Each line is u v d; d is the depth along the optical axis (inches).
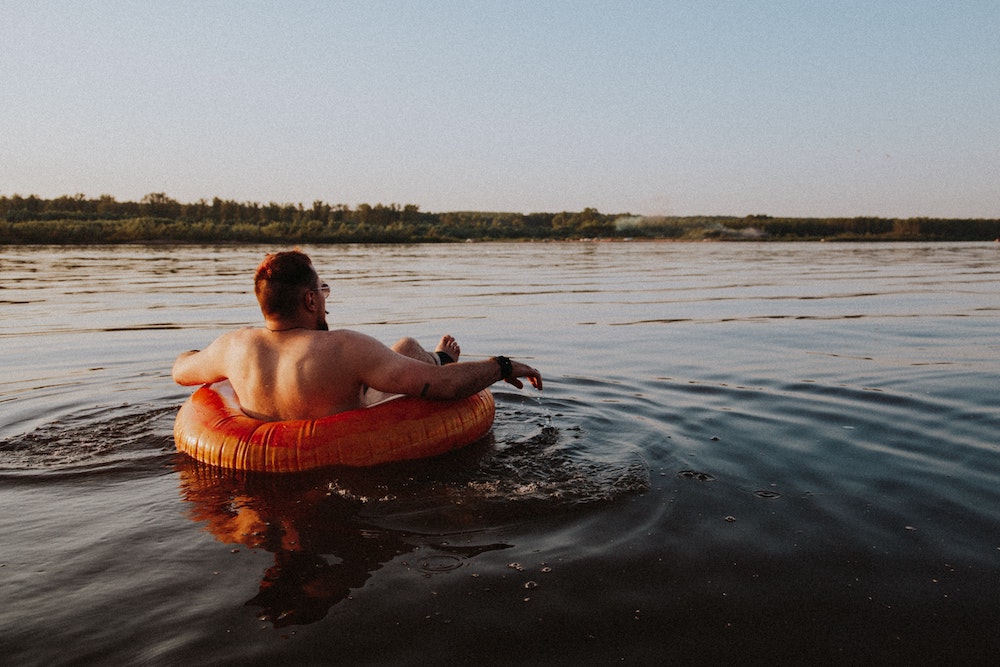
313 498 102.7
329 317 356.8
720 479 112.3
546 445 129.3
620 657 64.7
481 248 1627.7
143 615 71.2
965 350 242.2
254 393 122.4
